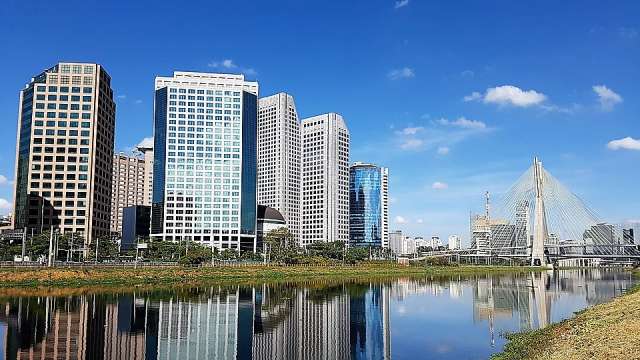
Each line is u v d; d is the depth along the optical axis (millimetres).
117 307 106812
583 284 196375
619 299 96250
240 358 65875
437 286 186250
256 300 127562
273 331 84938
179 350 69500
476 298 140500
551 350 53500
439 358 65562
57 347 68688
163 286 159125
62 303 110375
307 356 67250
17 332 78000
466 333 83250
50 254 173625
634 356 42562
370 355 67750
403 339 78625
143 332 80938
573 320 75875
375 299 136500
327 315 104312
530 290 167625
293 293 149250
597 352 46844
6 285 139500
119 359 62906
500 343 73938
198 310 107000
